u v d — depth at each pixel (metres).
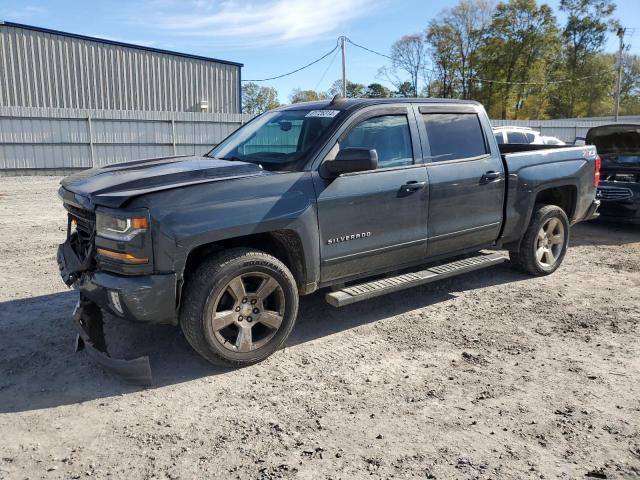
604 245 8.27
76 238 4.32
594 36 64.00
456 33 60.47
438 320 4.96
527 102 60.81
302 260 4.13
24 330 4.60
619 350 4.29
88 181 4.00
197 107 29.28
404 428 3.15
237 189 3.80
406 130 4.84
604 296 5.66
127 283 3.46
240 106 30.86
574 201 6.46
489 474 2.72
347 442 3.01
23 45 24.16
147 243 3.45
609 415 3.30
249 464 2.81
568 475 2.72
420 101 5.04
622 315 5.09
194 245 3.59
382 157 4.64
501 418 3.26
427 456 2.88
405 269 5.12
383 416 3.28
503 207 5.61
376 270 4.68
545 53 59.03
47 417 3.28
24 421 3.23
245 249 3.89
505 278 6.28
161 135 23.94
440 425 3.18
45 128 21.56
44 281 6.03
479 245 5.53
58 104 25.36
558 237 6.36
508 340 4.49
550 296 5.64
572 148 6.40
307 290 4.25
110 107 26.70
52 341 4.38
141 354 4.15
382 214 4.54
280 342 4.07
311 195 4.10
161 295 3.51
